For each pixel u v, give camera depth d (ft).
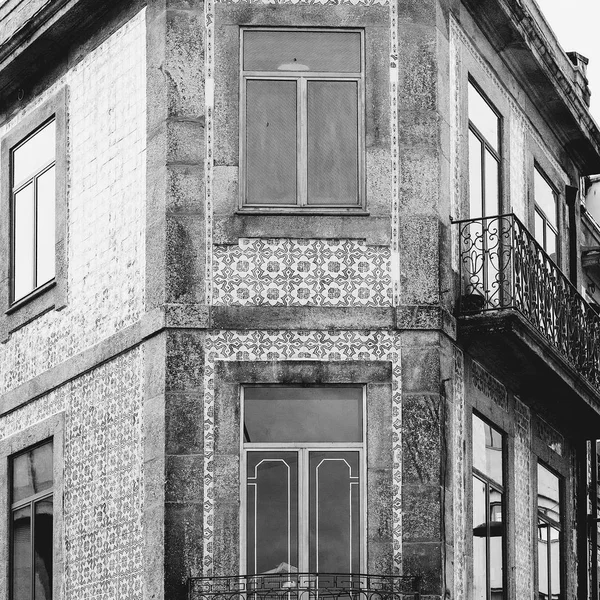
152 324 52.75
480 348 56.08
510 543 58.95
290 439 52.19
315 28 55.11
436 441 52.06
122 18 57.47
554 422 66.13
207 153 53.78
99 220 56.90
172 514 50.98
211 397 51.96
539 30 63.10
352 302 52.90
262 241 53.16
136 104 55.93
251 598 50.75
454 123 57.00
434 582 51.06
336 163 54.39
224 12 54.90
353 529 51.65
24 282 61.62
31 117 62.18
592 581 69.67
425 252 53.47
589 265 75.36
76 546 55.52
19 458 60.39
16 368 60.90
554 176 70.38
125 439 53.67
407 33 55.21
